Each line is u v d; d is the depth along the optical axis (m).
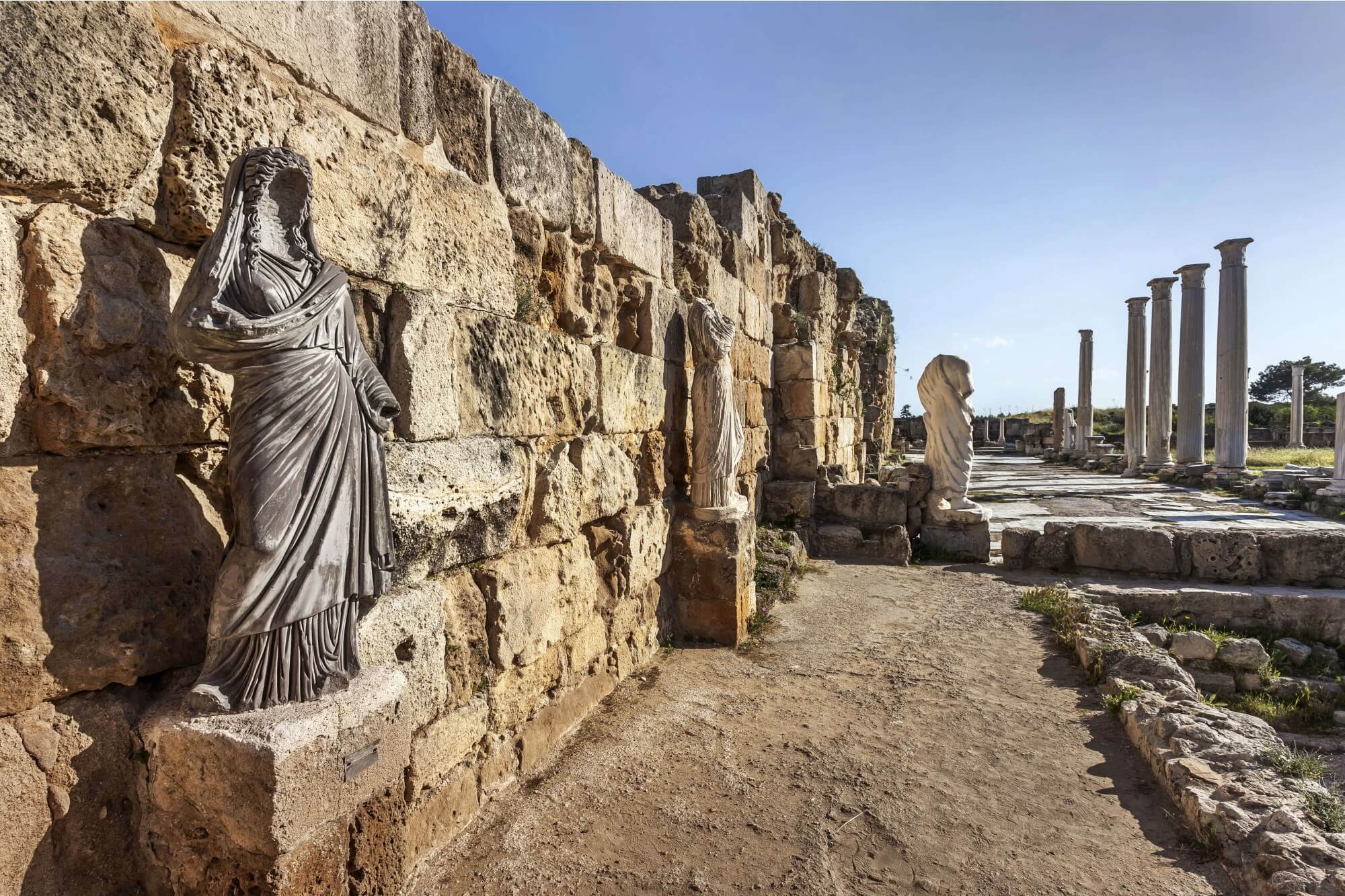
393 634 2.85
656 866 3.05
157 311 2.19
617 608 4.99
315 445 2.14
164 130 2.21
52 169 1.91
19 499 1.88
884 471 16.30
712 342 6.02
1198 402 19.06
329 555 2.18
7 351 1.84
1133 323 22.33
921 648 5.96
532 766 3.86
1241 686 6.68
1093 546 8.59
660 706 4.67
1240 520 12.23
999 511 14.11
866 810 3.52
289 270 2.17
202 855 2.05
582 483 4.41
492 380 3.62
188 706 2.05
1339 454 13.04
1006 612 7.00
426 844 3.06
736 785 3.71
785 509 9.50
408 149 3.23
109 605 2.04
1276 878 2.82
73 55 1.95
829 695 4.95
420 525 3.03
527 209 4.11
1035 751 4.21
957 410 9.44
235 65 2.37
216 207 2.31
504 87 3.93
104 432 2.02
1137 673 5.14
